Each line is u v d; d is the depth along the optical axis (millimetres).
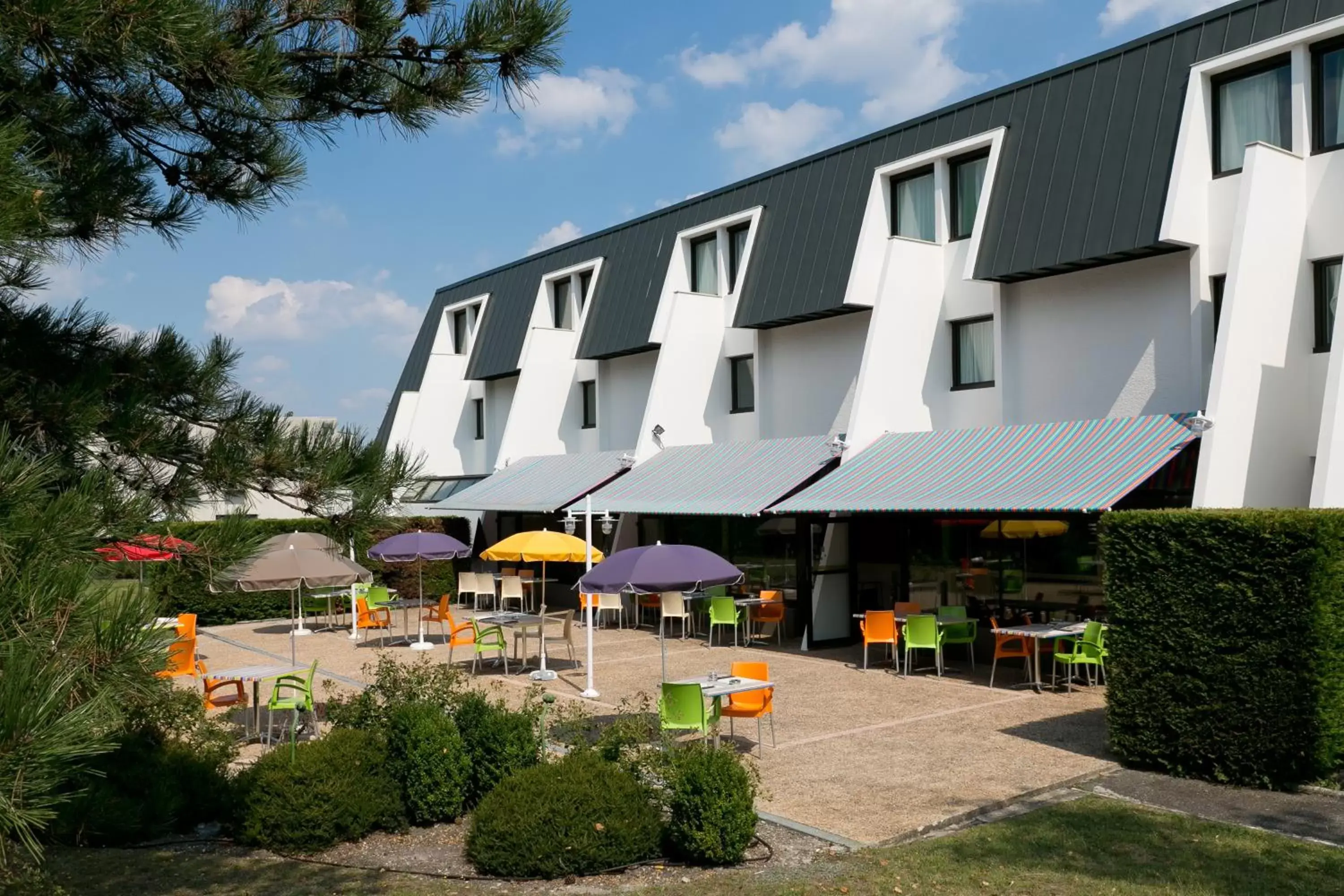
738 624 25969
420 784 11281
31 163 6137
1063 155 20984
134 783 11242
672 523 30172
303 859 10328
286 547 17266
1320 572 11711
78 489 5707
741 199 29609
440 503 35656
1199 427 16344
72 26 6293
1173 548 12719
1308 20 17766
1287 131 18016
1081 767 13055
